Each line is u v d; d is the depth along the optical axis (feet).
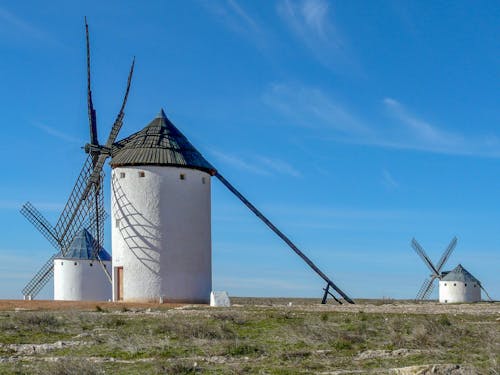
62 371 50.75
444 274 292.81
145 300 141.69
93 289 184.14
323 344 65.77
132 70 155.94
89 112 160.15
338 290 160.56
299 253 160.04
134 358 59.06
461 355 58.70
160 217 143.64
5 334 75.72
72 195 169.07
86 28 157.38
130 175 145.07
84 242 186.50
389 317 90.48
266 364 55.62
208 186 152.05
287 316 90.22
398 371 49.70
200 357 59.31
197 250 146.41
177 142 149.59
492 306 124.26
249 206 158.61
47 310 114.11
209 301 148.05
